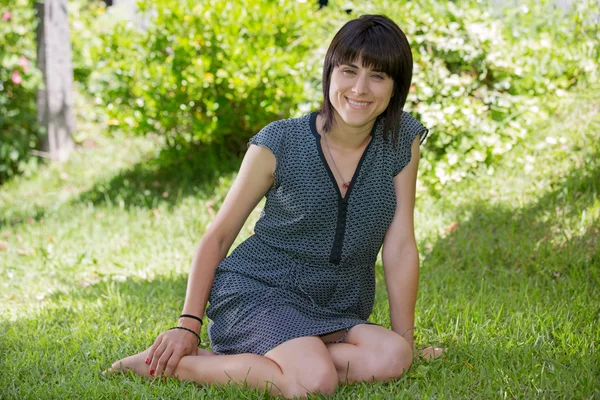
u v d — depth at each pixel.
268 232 2.59
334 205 2.49
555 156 4.72
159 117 5.70
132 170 6.34
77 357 2.73
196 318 2.52
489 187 4.68
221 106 5.51
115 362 2.53
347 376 2.39
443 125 4.86
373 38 2.37
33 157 6.80
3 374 2.58
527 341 2.69
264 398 2.29
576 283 3.40
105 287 3.84
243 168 2.58
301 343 2.34
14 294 3.86
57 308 3.45
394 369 2.38
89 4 9.50
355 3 5.58
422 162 4.85
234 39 5.45
